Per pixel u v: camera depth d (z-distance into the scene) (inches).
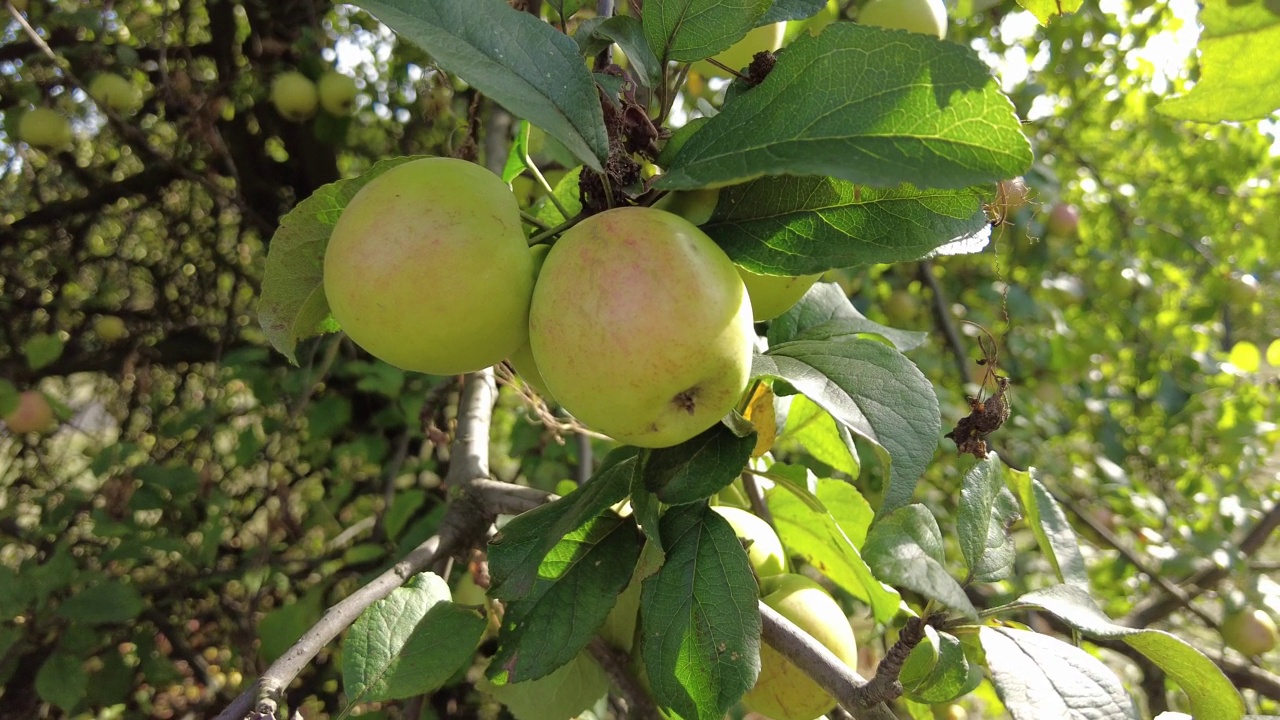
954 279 48.5
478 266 10.0
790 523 17.6
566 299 9.5
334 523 33.2
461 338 10.3
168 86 36.2
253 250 41.5
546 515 12.8
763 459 17.9
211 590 33.5
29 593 24.8
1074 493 41.8
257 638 29.7
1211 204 52.8
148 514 38.8
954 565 34.7
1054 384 47.1
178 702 33.3
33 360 33.5
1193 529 34.1
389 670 12.2
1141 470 49.0
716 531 11.9
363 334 10.4
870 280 42.0
